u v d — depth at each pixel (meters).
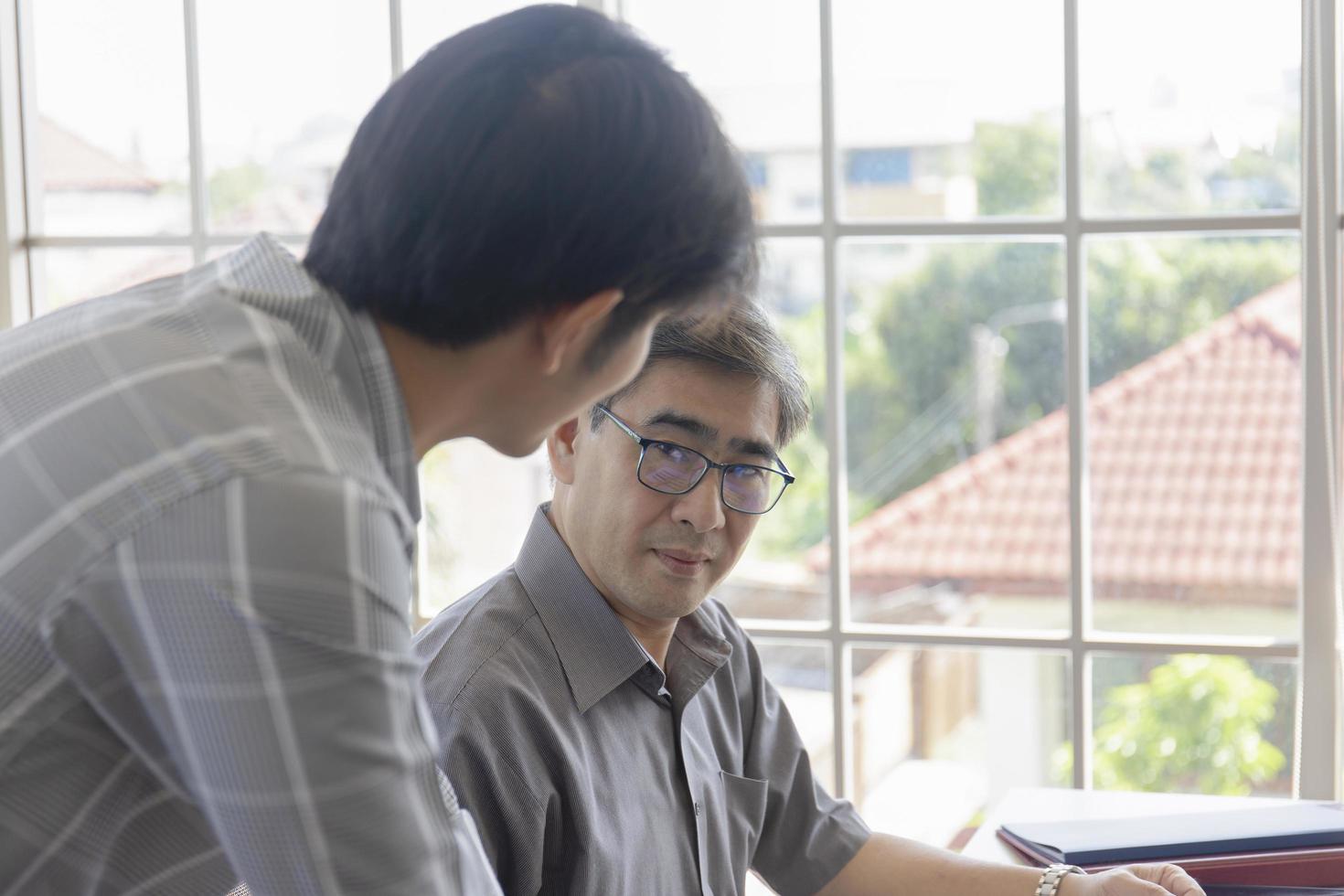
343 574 0.63
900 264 7.78
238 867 0.67
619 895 1.19
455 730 1.12
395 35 2.44
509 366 0.76
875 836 1.50
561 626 1.22
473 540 3.69
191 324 0.70
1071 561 2.18
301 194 2.54
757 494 1.23
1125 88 2.36
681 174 0.74
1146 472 4.75
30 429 0.66
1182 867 1.39
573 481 1.23
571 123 0.71
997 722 7.39
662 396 1.18
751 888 3.10
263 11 2.50
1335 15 1.98
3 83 2.45
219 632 0.61
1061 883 1.35
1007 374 7.67
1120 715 3.73
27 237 2.52
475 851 0.88
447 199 0.70
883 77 3.24
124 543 0.62
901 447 7.85
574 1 2.45
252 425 0.65
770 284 1.25
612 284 0.74
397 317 0.73
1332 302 2.02
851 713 2.29
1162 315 4.50
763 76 2.62
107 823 0.73
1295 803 1.64
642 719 1.29
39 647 0.65
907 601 7.68
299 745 0.63
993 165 3.16
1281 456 4.52
